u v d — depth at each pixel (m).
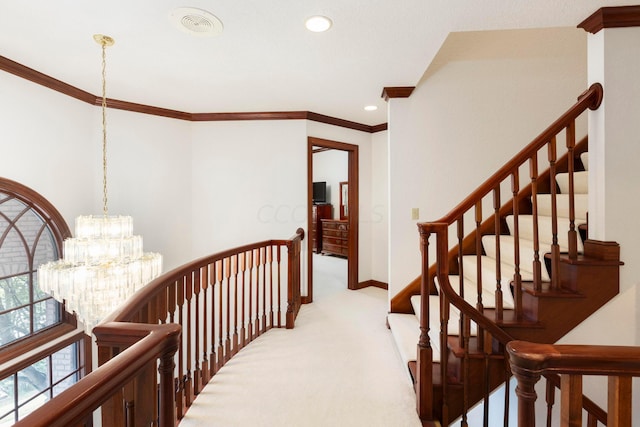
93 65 2.53
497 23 1.91
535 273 1.79
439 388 1.76
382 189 4.45
